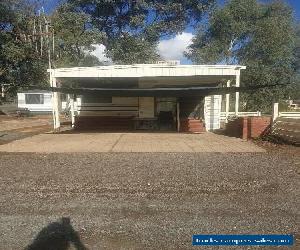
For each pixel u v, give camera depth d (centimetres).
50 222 471
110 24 5016
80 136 1557
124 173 757
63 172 772
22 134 1678
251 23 5162
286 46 4700
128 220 477
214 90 1507
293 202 552
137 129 2061
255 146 1190
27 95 4050
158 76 1659
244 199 569
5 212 510
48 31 4297
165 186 648
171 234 431
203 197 580
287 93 4612
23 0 4125
